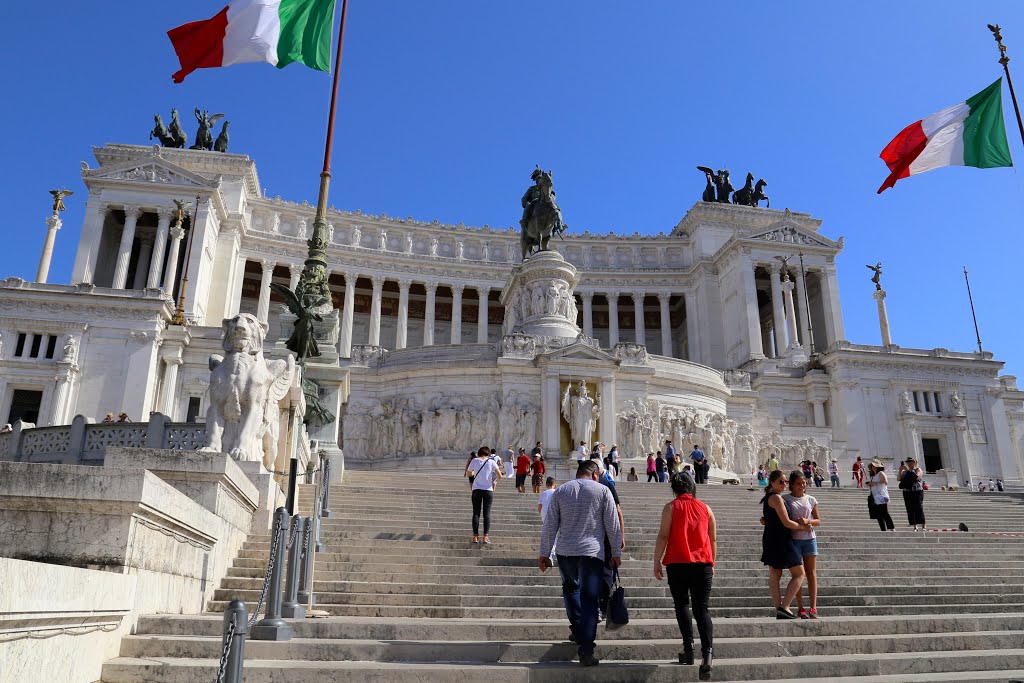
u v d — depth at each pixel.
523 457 23.89
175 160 72.69
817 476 38.44
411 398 41.38
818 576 14.24
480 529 16.28
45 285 49.19
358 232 79.00
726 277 77.25
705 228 82.50
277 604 8.59
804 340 70.69
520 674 7.52
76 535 7.45
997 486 54.03
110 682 6.77
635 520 18.52
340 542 14.05
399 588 11.80
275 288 23.45
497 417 40.00
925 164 23.70
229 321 13.42
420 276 78.19
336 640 8.38
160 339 49.84
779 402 57.97
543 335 44.25
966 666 8.79
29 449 18.80
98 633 6.81
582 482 8.63
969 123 23.48
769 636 9.83
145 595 8.05
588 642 7.80
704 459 32.78
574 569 8.30
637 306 81.56
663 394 43.41
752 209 83.31
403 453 40.50
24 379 46.75
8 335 47.69
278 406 15.49
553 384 40.22
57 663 5.91
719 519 19.86
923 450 57.50
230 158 73.56
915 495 20.45
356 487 20.02
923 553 16.98
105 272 68.12
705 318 77.88
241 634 5.48
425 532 15.90
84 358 48.03
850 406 57.06
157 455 10.62
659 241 84.44
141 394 47.62
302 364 23.00
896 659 8.61
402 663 7.77
